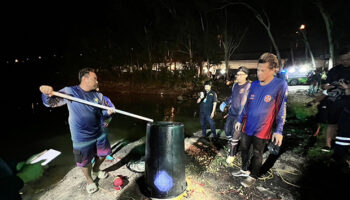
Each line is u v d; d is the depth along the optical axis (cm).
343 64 313
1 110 1028
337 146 314
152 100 1376
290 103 1011
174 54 2411
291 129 573
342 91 322
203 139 459
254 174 276
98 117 251
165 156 232
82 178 303
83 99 238
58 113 948
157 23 2261
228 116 380
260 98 253
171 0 2164
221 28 2359
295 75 2020
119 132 621
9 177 338
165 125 233
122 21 2352
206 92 455
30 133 628
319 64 2483
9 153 466
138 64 2400
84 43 2562
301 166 333
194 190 266
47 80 2930
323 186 277
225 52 2391
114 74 2567
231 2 2023
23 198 287
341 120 307
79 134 234
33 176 352
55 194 273
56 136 598
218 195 259
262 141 259
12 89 2038
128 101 1337
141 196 252
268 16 2067
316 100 384
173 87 1934
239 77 346
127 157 373
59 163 406
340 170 316
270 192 266
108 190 267
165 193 239
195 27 2333
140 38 2330
